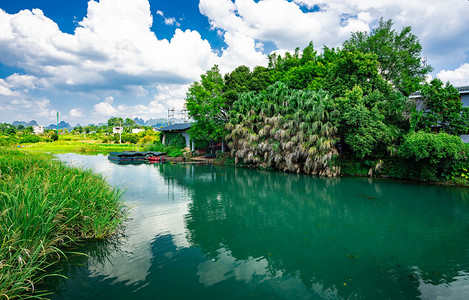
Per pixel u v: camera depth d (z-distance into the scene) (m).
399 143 19.72
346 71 22.84
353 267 6.71
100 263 6.85
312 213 11.61
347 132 20.69
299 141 22.06
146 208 12.41
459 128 17.80
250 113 27.52
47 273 6.26
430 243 8.16
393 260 7.07
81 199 8.54
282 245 8.14
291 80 31.00
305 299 5.32
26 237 6.14
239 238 8.72
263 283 5.96
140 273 6.38
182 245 8.10
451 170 17.22
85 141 85.38
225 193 15.80
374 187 16.80
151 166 30.42
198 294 5.51
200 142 41.06
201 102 33.66
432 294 5.45
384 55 26.75
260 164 26.86
